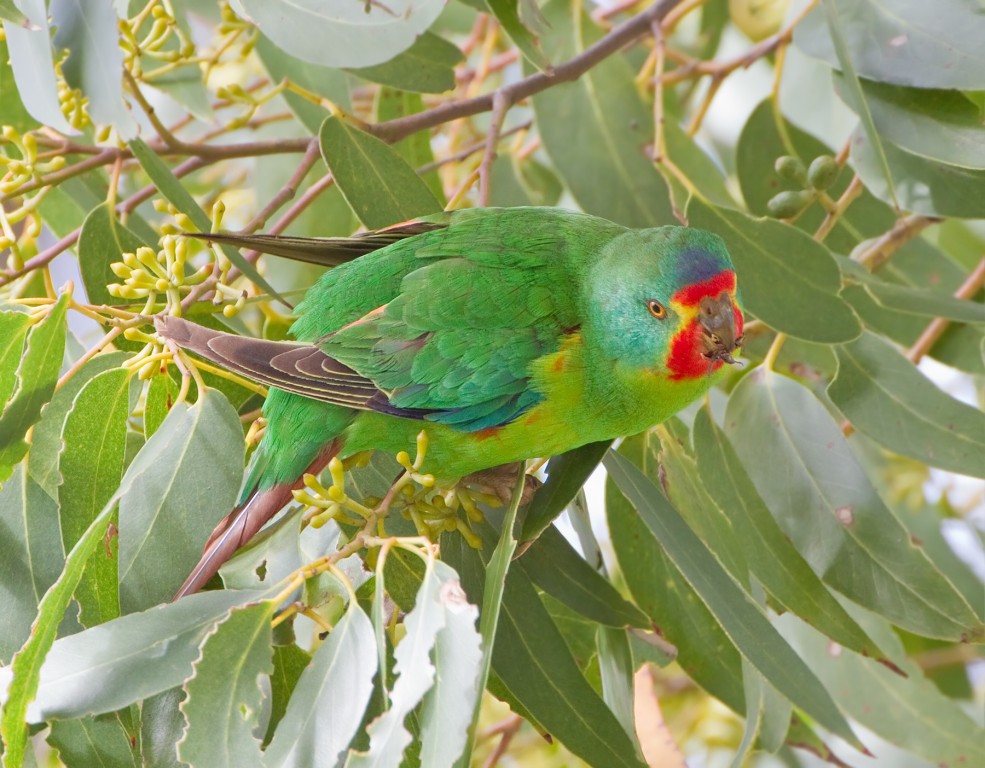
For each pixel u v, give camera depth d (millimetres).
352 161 5344
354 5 4805
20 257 5195
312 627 5375
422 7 4766
